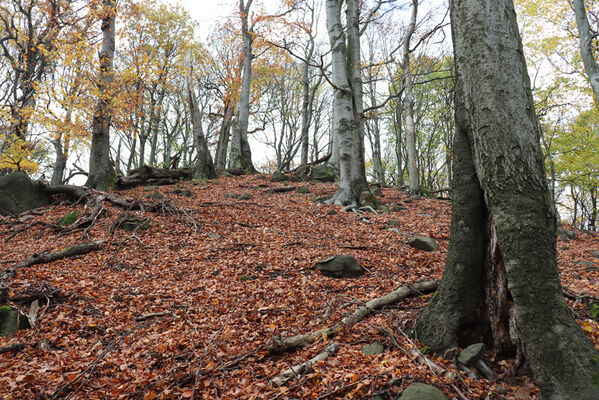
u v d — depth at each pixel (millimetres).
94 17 15234
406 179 37656
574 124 17516
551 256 2748
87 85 14867
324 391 2805
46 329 4516
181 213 10586
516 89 2990
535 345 2576
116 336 4445
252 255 7703
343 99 12297
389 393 2670
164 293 5801
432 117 27125
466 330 3371
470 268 3377
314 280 6156
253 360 3658
